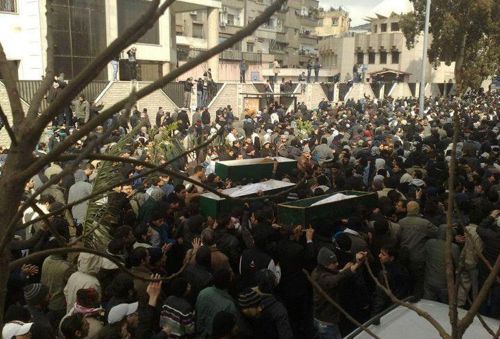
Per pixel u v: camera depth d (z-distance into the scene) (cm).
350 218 669
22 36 2175
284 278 588
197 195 763
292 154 1273
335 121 2158
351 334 391
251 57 5466
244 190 786
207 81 2745
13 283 461
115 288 440
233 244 621
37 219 109
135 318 421
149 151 1017
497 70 2820
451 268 126
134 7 2594
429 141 1441
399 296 589
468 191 912
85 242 482
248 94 3030
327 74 6069
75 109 1642
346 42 6109
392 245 571
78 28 2367
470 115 2302
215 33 3450
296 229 625
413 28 4144
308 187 846
